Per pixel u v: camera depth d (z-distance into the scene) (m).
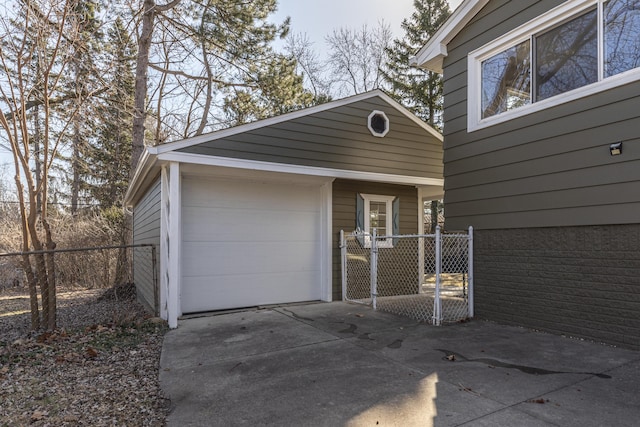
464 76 6.07
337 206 7.92
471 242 5.84
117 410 2.93
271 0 13.79
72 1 5.97
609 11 4.29
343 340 4.75
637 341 3.95
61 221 15.20
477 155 5.80
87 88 7.10
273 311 6.68
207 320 6.06
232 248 6.93
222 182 6.90
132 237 12.80
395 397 3.03
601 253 4.27
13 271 12.76
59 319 7.15
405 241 8.75
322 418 2.71
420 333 5.01
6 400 3.14
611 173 4.18
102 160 15.74
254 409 2.89
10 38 5.50
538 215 4.92
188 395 3.19
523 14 5.17
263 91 15.25
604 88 4.25
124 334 5.32
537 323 4.94
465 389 3.14
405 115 8.16
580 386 3.14
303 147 6.91
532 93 5.08
